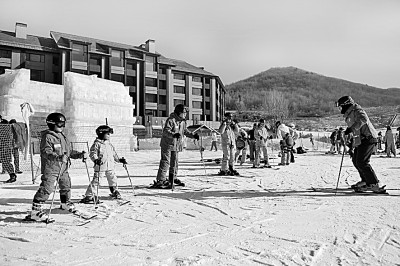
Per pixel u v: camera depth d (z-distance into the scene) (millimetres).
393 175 9062
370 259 2820
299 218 4281
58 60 44281
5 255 2994
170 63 53781
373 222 4008
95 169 5516
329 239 3383
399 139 24109
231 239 3430
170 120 7160
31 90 17547
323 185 7371
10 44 41094
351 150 6559
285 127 13172
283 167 11992
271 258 2869
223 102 76438
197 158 17562
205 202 5434
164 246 3229
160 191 6699
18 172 10117
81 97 14562
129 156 17719
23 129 10172
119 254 3004
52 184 4328
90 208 5023
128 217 4449
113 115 16734
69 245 3281
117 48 47375
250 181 8133
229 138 9461
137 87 49656
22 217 4449
